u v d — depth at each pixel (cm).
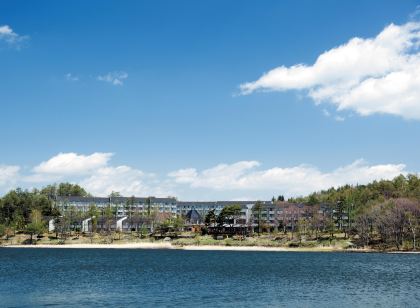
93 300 7631
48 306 7100
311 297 8006
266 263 15550
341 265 14650
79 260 16950
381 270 12975
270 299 7769
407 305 7194
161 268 13675
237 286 9444
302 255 19750
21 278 10962
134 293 8419
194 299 7744
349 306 7125
